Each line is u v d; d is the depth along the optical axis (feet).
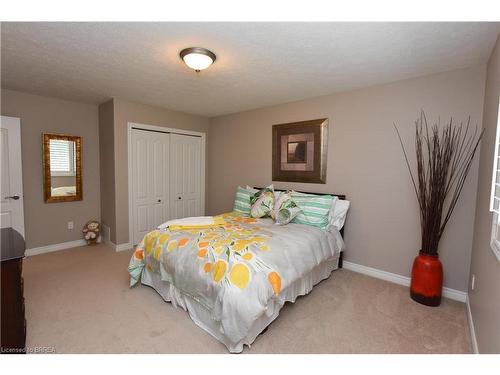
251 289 5.57
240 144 14.06
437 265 7.43
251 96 11.01
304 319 6.83
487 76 7.05
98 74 8.68
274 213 10.04
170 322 6.63
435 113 8.13
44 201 11.62
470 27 5.53
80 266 10.21
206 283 6.08
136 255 8.34
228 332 5.38
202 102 12.09
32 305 7.30
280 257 6.64
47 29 5.92
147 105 12.71
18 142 10.44
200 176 15.48
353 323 6.67
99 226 13.10
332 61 7.42
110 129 11.94
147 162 12.99
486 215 5.81
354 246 10.09
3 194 10.21
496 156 4.56
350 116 9.99
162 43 6.53
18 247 5.17
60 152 11.92
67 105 11.99
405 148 8.74
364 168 9.70
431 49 6.57
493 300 4.66
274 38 6.21
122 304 7.44
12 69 8.30
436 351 5.68
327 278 9.41
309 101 11.16
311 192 11.25
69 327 6.33
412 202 8.68
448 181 7.84
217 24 5.68
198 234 7.76
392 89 8.96
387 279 9.29
